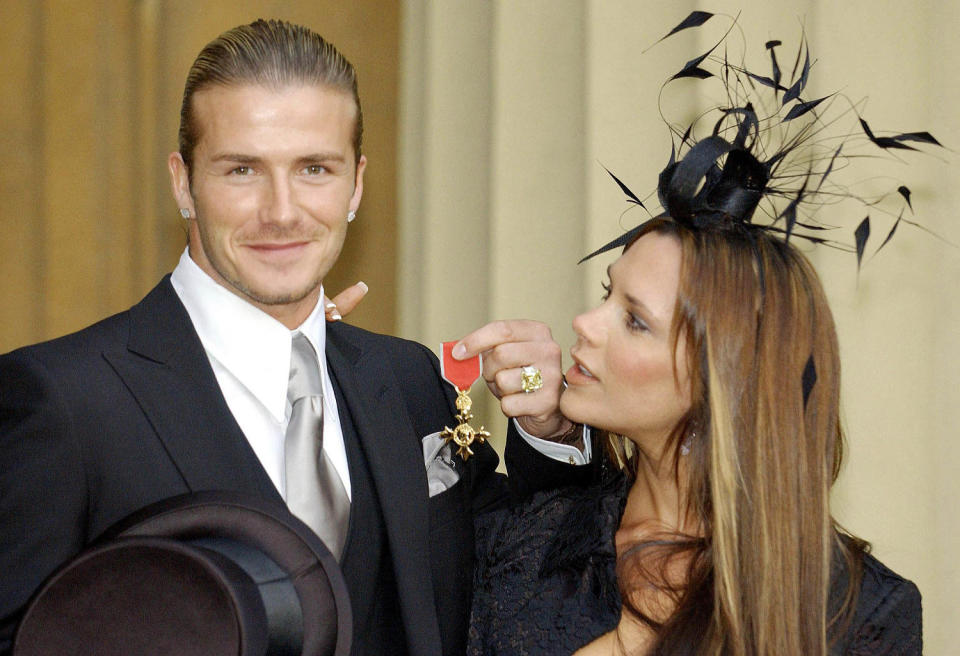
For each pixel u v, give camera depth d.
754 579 4.04
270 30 3.92
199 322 4.12
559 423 4.78
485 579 4.69
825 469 4.16
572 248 7.36
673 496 4.45
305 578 3.29
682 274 4.10
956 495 6.24
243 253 3.89
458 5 7.82
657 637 4.08
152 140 7.02
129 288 7.07
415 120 7.91
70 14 6.91
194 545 3.11
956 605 6.26
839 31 6.41
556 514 4.70
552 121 7.48
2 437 3.69
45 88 6.92
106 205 7.03
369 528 4.32
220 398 4.02
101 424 3.73
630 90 7.10
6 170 6.91
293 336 4.21
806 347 4.14
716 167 4.49
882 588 4.25
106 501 3.70
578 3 7.36
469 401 4.64
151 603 2.99
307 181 3.88
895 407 6.36
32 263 6.97
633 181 7.11
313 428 4.12
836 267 6.36
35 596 3.05
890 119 6.35
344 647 3.33
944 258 6.25
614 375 4.22
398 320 8.05
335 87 3.91
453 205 7.87
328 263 4.01
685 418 4.25
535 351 4.64
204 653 2.95
